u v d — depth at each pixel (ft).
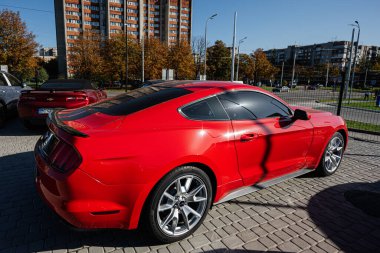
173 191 8.18
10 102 25.55
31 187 11.87
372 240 8.87
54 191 7.07
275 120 10.87
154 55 168.45
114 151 7.09
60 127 7.64
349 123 34.83
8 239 8.27
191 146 8.09
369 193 12.38
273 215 10.23
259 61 247.09
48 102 20.33
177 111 8.57
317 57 442.50
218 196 9.27
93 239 8.38
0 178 12.70
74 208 6.83
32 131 22.93
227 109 9.62
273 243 8.51
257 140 9.95
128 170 7.18
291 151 11.49
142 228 8.05
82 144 6.89
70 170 6.81
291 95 50.42
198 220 8.65
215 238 8.65
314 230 9.34
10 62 142.20
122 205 7.30
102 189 7.00
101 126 7.63
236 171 9.55
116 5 290.76
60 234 8.60
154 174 7.44
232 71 78.79
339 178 14.16
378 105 63.31
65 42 271.49
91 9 282.56
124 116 8.07
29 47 143.33
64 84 25.66
